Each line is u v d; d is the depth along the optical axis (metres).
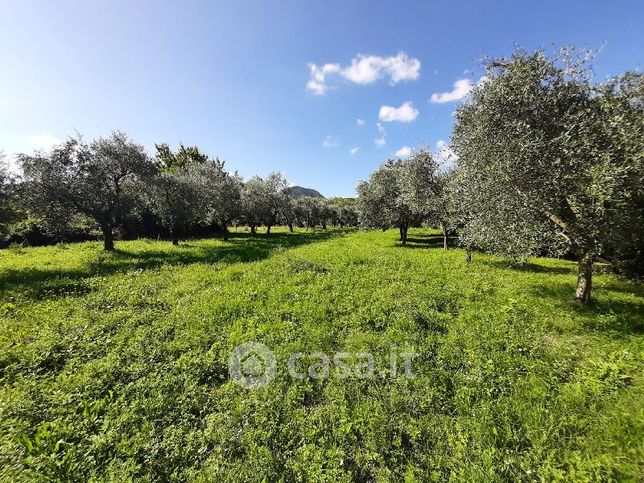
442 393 6.58
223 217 40.69
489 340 8.70
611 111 9.84
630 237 10.98
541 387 6.51
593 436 5.25
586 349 8.38
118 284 14.70
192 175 35.91
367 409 6.03
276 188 57.50
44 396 6.38
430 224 33.66
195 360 7.82
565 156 9.64
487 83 11.77
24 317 10.56
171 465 4.95
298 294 12.89
